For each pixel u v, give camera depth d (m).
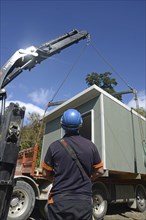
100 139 6.73
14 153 2.63
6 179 2.57
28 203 5.31
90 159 1.97
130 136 8.05
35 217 6.21
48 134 9.81
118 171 6.86
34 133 23.42
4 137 2.63
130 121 8.35
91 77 28.77
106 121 6.99
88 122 8.70
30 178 5.57
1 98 4.19
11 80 5.13
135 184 8.66
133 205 8.23
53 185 1.91
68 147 1.97
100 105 7.07
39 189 5.81
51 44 6.31
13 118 2.71
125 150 7.53
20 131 2.71
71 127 2.11
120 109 7.96
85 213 1.76
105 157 6.46
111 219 6.70
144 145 8.63
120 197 7.56
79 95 7.58
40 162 9.55
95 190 6.46
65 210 1.73
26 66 5.27
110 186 7.34
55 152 1.97
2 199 2.53
